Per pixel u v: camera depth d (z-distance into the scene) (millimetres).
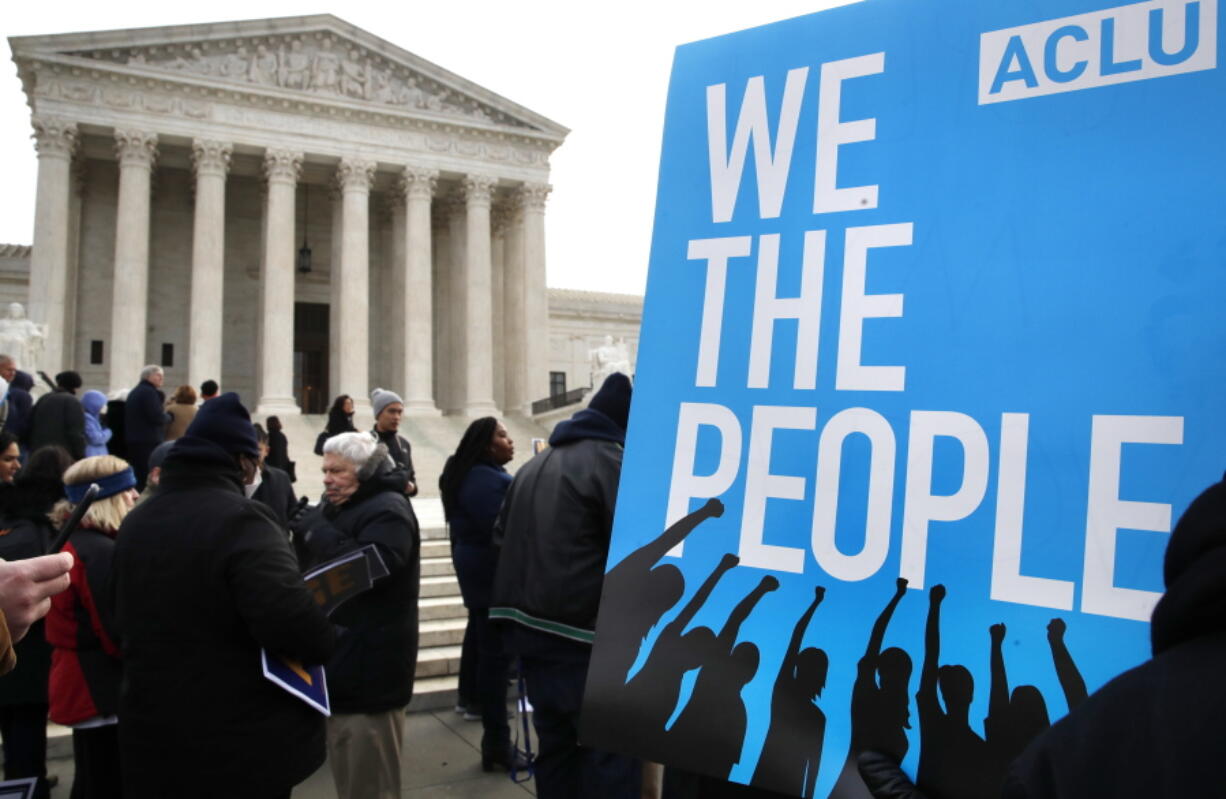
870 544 2514
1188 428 2176
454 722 8711
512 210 50875
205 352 40219
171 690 4109
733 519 2748
